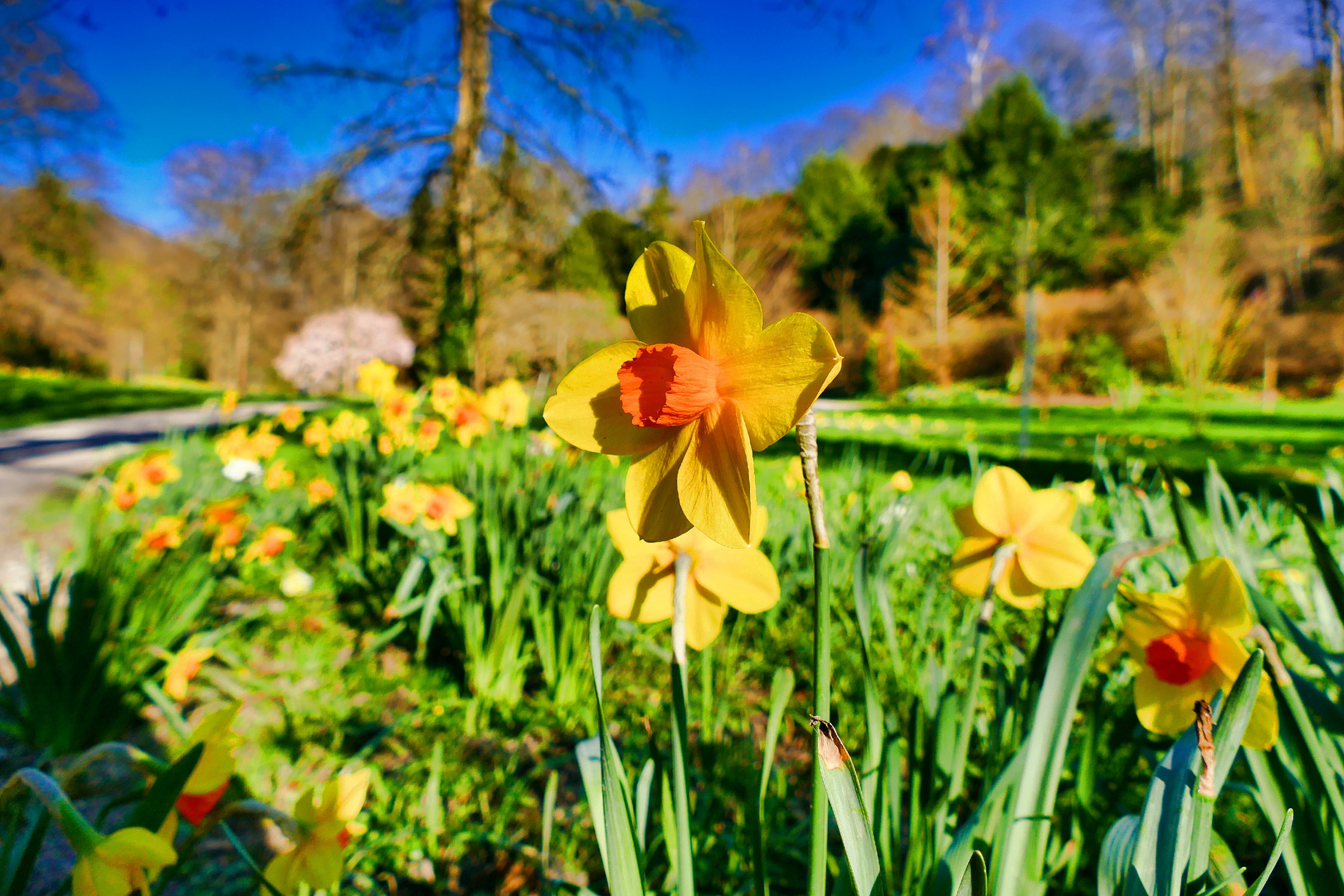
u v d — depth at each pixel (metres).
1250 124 22.31
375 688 2.33
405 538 2.94
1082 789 1.22
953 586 1.19
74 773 0.84
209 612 2.83
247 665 2.47
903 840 1.34
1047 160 20.98
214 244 26.83
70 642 1.87
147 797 0.74
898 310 25.02
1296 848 0.90
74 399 16.16
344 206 13.21
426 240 13.21
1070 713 0.85
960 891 0.58
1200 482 5.36
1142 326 20.25
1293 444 9.95
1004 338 22.50
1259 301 18.22
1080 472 6.74
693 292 0.65
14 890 0.81
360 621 2.91
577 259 16.27
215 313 30.39
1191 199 22.88
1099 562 0.89
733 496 0.60
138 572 2.27
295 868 0.92
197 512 2.61
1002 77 25.02
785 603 2.70
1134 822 0.79
